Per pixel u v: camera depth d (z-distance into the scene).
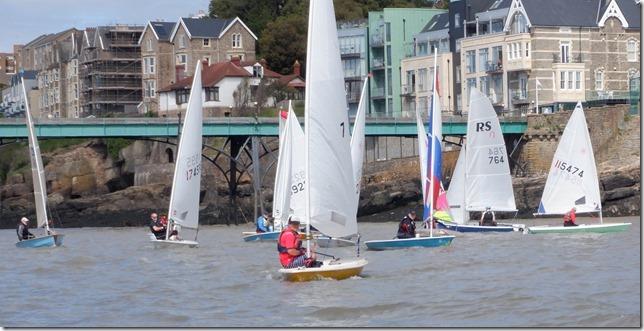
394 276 155.25
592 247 197.62
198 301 136.88
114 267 181.00
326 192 145.88
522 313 123.19
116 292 147.62
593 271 156.75
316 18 144.75
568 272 156.25
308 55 144.50
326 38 145.12
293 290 142.00
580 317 119.81
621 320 117.69
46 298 143.38
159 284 154.50
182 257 197.25
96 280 161.88
